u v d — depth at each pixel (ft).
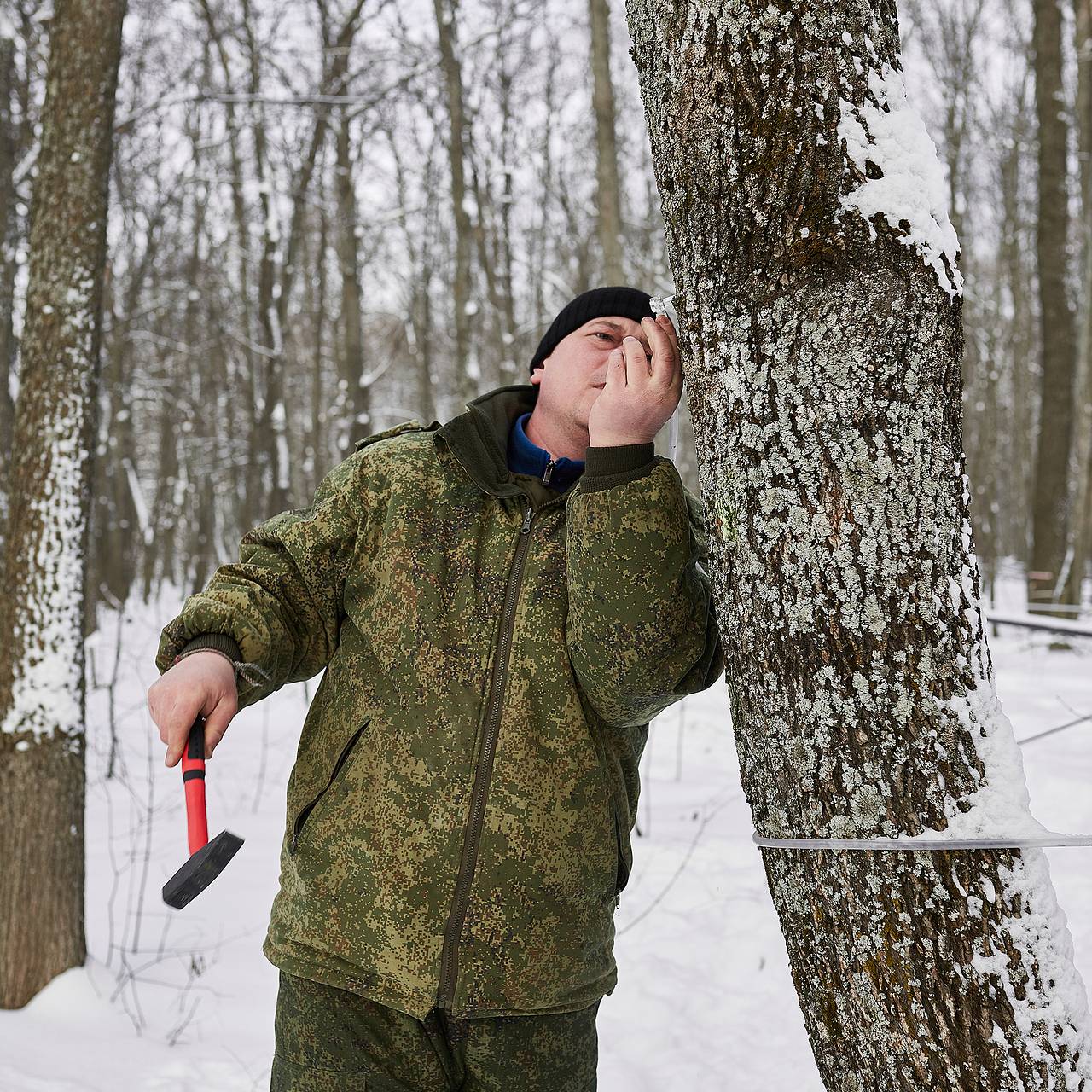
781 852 4.09
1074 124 44.24
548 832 4.96
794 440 3.84
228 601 5.00
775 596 3.90
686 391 4.34
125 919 14.66
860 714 3.77
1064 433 38.55
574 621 4.83
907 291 3.77
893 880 3.75
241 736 27.61
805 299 3.80
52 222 12.60
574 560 4.71
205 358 77.82
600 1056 11.05
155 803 20.77
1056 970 3.69
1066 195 39.32
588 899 5.12
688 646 4.83
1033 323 89.66
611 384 4.61
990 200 77.46
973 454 81.82
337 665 5.36
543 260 62.59
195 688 4.55
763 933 13.66
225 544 106.22
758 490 3.92
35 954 11.87
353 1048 4.97
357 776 5.07
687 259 4.13
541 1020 5.10
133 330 64.28
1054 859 15.20
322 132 50.16
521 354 56.39
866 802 3.77
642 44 4.20
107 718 28.48
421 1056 4.99
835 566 3.79
